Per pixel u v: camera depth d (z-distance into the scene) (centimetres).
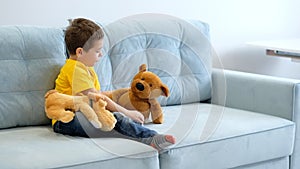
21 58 230
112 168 191
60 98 218
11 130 226
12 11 262
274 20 354
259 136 234
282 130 243
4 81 225
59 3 274
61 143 204
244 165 236
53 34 239
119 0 292
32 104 230
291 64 364
